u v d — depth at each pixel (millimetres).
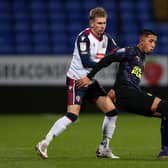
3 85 69625
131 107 30297
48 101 70250
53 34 81500
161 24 84938
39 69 70062
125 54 30219
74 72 31547
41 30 81688
